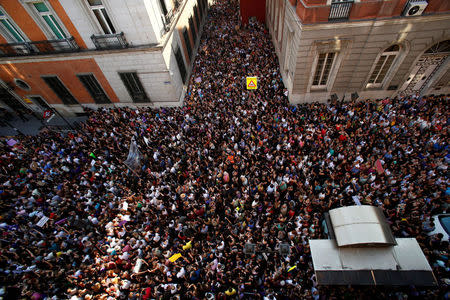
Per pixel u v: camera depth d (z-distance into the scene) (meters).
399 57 15.03
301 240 10.20
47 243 11.85
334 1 12.70
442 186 10.60
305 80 16.77
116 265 10.86
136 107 21.00
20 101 22.25
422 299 8.14
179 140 16.19
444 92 16.64
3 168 16.55
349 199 11.18
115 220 12.16
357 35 13.97
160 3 17.14
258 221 11.27
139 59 17.08
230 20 33.12
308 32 13.98
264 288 9.17
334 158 13.04
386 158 12.45
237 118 16.58
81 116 23.14
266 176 12.85
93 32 16.02
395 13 12.85
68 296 10.11
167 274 9.93
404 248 8.33
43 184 14.70
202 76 22.64
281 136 14.86
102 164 14.93
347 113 15.87
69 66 18.33
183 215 12.44
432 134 13.21
